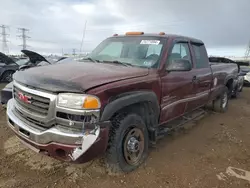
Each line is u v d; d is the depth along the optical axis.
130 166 2.98
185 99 3.95
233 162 3.45
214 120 5.58
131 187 2.71
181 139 4.27
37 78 2.58
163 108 3.39
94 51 4.21
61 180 2.77
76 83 2.37
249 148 4.00
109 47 4.01
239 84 9.47
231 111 6.59
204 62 4.73
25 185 2.64
